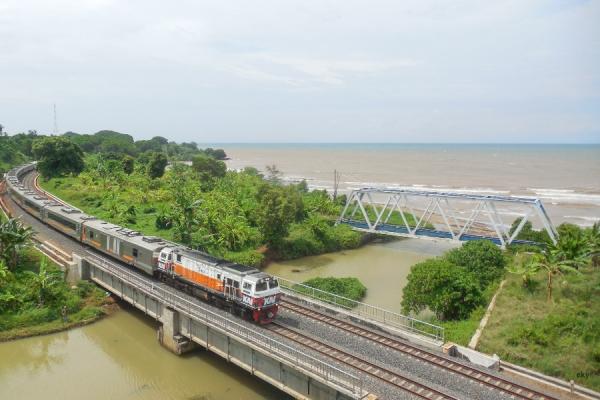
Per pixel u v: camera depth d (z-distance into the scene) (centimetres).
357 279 4778
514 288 3594
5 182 8812
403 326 3109
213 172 9956
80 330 3525
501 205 10881
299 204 6894
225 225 5553
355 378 2027
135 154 16962
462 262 3984
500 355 2808
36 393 2675
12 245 4012
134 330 3553
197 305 2977
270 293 2977
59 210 5603
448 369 2505
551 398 2225
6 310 3497
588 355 2617
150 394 2669
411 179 15575
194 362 3030
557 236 4572
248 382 2783
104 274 4041
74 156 9500
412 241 7200
